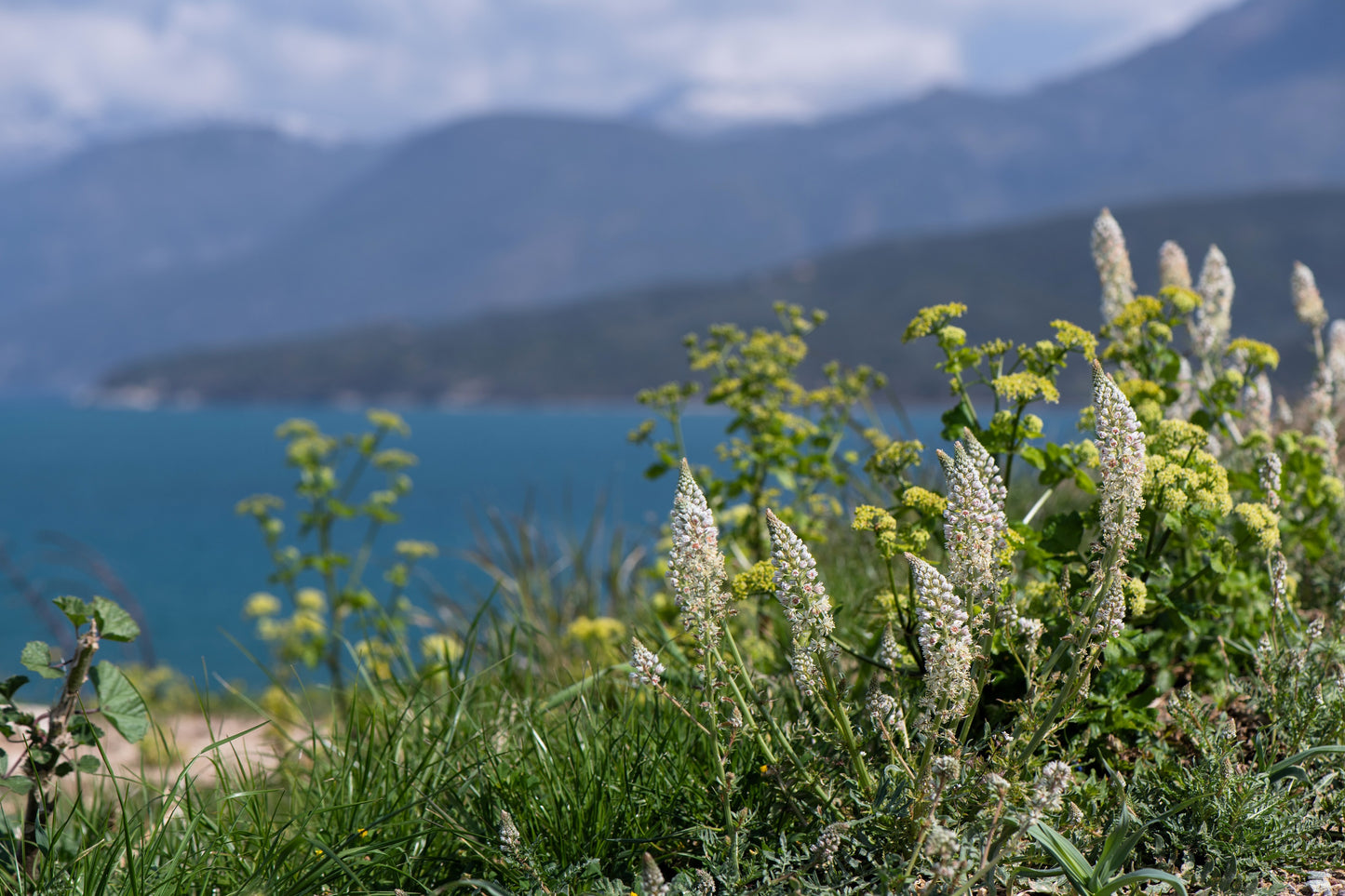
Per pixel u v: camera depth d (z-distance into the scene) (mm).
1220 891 2537
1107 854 2447
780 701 3467
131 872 2691
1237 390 4082
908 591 3268
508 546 7254
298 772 3885
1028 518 3471
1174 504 3123
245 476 107375
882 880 2389
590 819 3021
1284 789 2732
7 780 2682
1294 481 4207
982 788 2471
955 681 2391
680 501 2541
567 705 3711
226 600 33344
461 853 2988
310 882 2768
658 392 5633
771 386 5598
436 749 3523
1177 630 3465
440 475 98938
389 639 6215
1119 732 3238
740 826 2600
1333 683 3143
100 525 63812
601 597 6656
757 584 2826
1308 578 4273
